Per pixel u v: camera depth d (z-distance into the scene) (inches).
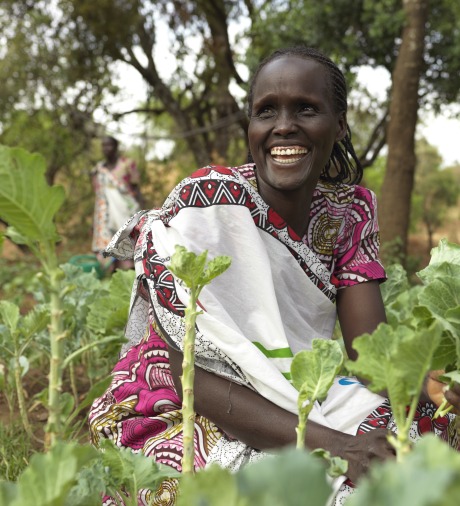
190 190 76.8
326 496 26.3
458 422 61.8
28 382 143.1
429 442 28.4
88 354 138.6
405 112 283.6
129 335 88.4
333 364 49.4
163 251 74.7
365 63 370.3
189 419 50.3
